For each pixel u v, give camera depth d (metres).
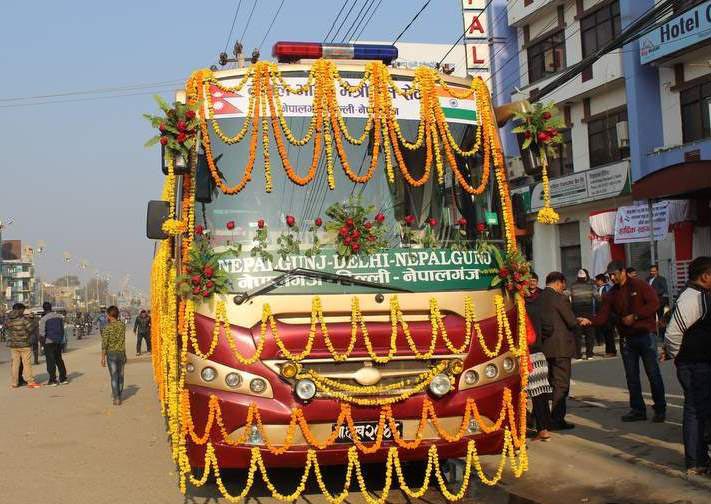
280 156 5.71
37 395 14.24
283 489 6.38
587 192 22.73
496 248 5.79
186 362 5.27
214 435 5.16
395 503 5.91
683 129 19.95
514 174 25.98
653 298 8.14
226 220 5.52
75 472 7.29
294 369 5.11
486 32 24.84
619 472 6.39
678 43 18.98
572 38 24.11
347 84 5.92
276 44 6.42
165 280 6.96
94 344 39.44
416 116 6.03
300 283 5.34
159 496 6.29
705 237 17.59
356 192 5.71
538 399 7.84
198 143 5.66
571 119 24.56
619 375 12.45
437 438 5.32
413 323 5.41
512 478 6.49
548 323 8.14
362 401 5.12
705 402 6.02
